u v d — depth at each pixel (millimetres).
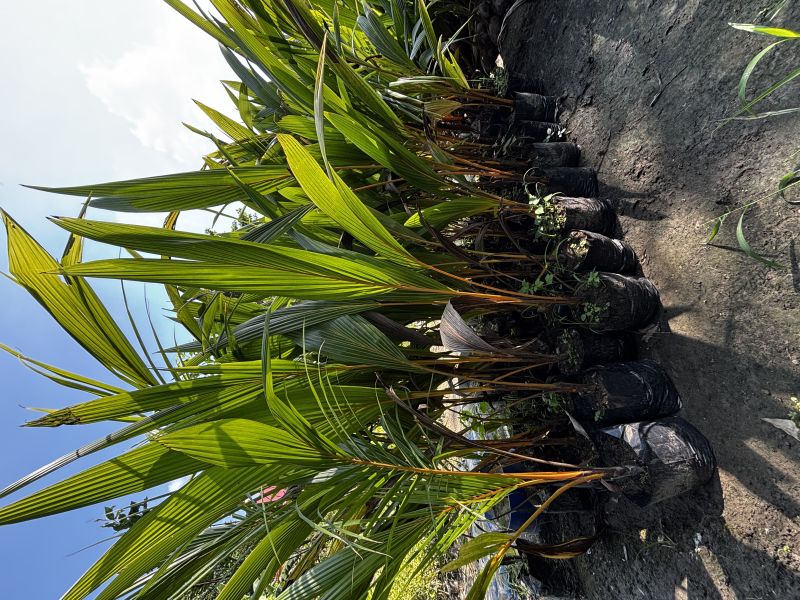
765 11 1076
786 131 1033
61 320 1026
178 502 900
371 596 951
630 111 1494
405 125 1671
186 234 847
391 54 1734
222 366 1063
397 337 1339
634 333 1440
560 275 1491
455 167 1603
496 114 1934
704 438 1174
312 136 1406
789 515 991
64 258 1065
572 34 1762
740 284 1122
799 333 993
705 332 1205
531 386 1386
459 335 1114
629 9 1483
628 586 1422
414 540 1036
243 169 1266
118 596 920
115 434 936
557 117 1862
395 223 1344
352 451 969
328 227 1453
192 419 1010
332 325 1179
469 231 1730
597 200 1533
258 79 1414
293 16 1208
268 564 970
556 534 1806
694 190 1257
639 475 1162
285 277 995
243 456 856
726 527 1118
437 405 1513
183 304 1430
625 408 1283
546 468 1671
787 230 1023
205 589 1361
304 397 1110
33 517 822
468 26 2365
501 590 2369
